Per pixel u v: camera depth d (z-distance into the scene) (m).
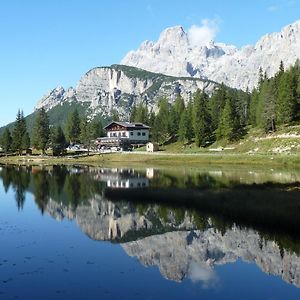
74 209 47.28
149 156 139.00
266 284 23.86
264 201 45.03
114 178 80.12
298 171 83.88
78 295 21.52
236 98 186.00
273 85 148.75
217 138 153.88
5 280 23.56
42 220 41.12
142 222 40.06
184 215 42.38
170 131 184.75
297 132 126.75
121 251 30.16
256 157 111.69
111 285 23.11
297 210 39.84
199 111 157.12
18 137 179.88
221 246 31.50
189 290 22.67
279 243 31.67
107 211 45.84
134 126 196.62
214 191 54.50
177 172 89.06
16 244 31.56
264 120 139.75
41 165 129.88
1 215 43.72
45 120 176.00
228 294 22.36
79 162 143.62
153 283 23.64
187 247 31.53
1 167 119.56
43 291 21.95
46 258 27.92
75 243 32.12
